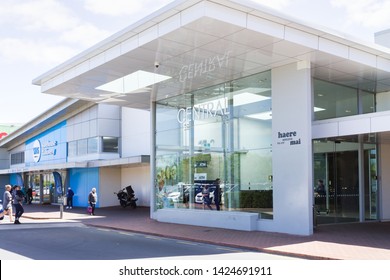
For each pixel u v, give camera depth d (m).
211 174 18.47
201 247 12.72
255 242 12.96
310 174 14.38
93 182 32.38
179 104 20.58
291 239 13.38
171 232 15.89
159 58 14.74
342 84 18.16
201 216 17.77
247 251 11.95
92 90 19.47
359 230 15.26
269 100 16.19
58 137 38.03
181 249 12.30
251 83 16.97
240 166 17.14
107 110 32.38
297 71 14.98
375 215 18.89
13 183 48.44
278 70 15.65
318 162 16.83
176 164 20.50
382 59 15.91
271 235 14.38
